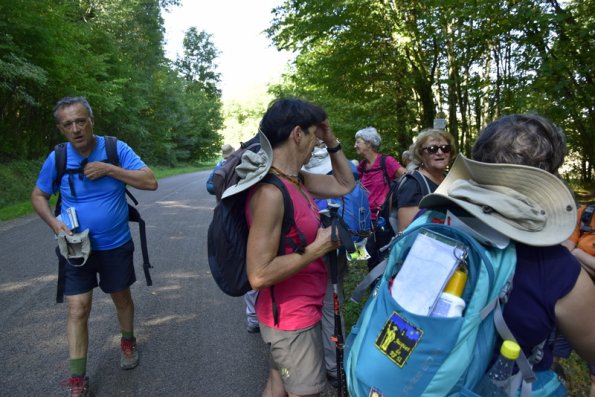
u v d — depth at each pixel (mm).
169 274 5195
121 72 22422
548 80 5469
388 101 10500
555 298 1052
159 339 3494
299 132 1715
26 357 3197
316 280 1853
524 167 1099
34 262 5727
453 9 6672
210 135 47906
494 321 1066
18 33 12555
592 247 2127
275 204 1599
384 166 4570
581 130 6305
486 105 8125
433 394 1065
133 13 24125
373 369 1169
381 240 3057
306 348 1796
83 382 2615
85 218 2633
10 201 11828
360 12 9477
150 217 9344
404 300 1172
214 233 1710
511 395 1062
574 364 2824
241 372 2990
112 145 2748
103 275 2770
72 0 17594
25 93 13398
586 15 5047
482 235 1126
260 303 1880
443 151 2721
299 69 12117
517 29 5543
